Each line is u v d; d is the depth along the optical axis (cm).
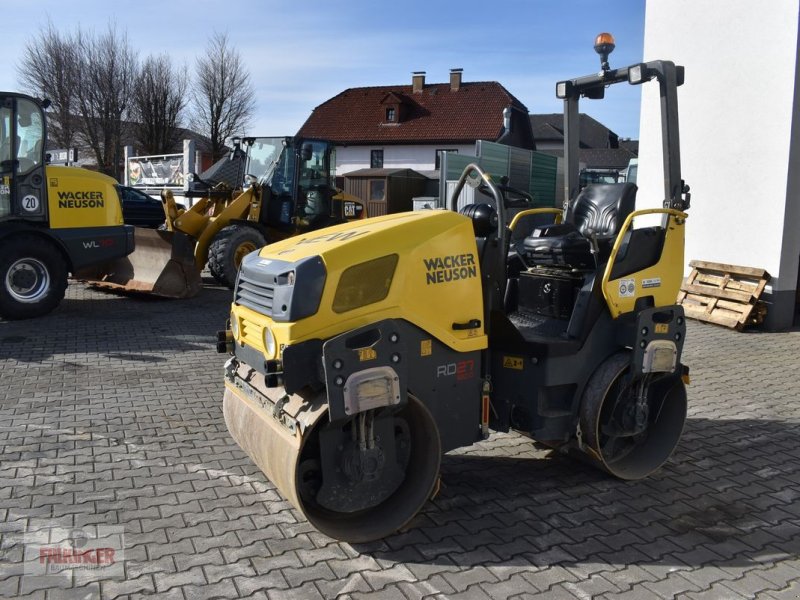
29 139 880
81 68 3294
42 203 896
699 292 983
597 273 422
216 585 324
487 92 4334
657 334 426
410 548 361
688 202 457
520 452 496
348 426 363
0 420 539
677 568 347
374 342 340
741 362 757
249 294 393
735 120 946
